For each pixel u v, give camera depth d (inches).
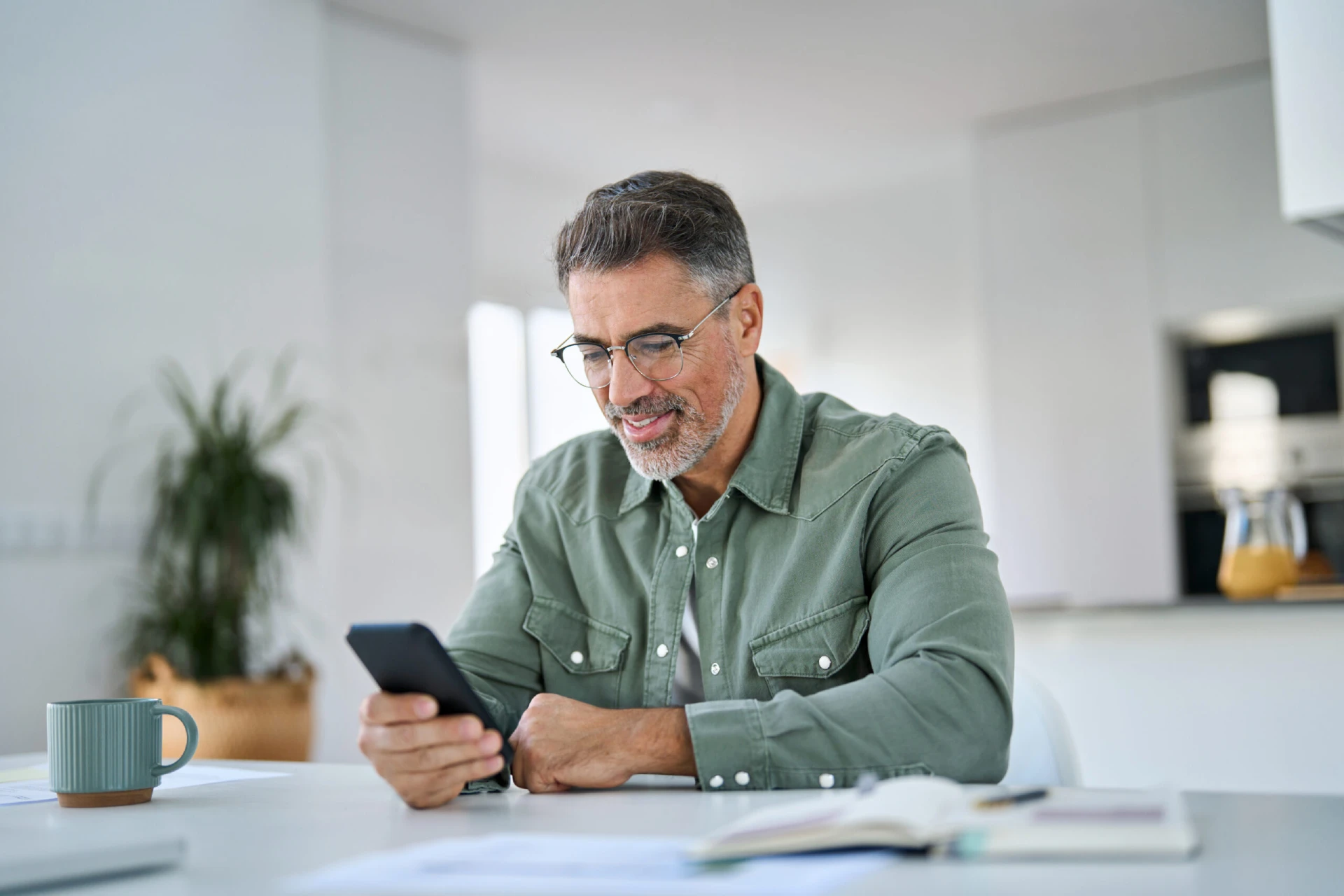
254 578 132.4
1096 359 203.8
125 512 135.6
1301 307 186.7
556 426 242.8
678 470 54.4
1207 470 194.7
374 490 163.0
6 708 124.6
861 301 256.4
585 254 52.9
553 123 210.7
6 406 126.5
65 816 42.4
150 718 45.7
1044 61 189.3
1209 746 94.8
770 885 26.8
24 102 130.4
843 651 51.9
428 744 41.1
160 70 143.0
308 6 159.3
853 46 182.4
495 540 231.5
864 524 52.8
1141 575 198.4
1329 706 90.5
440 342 173.2
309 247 157.3
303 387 155.2
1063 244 207.6
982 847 29.7
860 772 43.4
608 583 57.3
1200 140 196.4
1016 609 104.0
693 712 44.6
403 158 170.6
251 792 47.6
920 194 250.1
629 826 36.0
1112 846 29.2
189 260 144.2
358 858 32.7
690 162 233.8
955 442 54.7
